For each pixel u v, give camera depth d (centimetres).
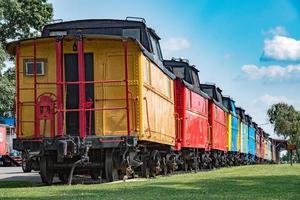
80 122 1371
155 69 1662
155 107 1647
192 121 2405
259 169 2370
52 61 1418
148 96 1520
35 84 1404
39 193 1045
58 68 1384
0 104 4081
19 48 1433
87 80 1414
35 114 1392
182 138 2200
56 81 1396
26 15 4522
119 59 1413
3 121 4634
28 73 1428
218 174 1841
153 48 1689
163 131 1814
